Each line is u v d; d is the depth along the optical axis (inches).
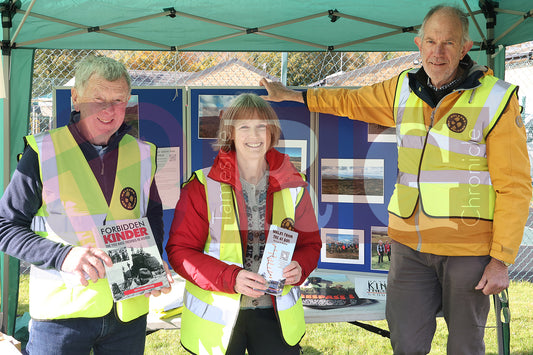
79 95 60.5
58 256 56.5
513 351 129.9
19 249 56.8
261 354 67.7
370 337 140.4
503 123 69.1
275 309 65.9
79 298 59.2
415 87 76.7
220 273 64.4
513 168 68.7
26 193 57.9
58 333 59.2
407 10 107.9
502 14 109.3
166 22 114.8
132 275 60.9
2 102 109.2
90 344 60.6
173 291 93.8
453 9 72.1
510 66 206.7
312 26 117.2
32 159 58.4
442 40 70.5
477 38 116.5
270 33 121.5
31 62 117.1
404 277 77.4
